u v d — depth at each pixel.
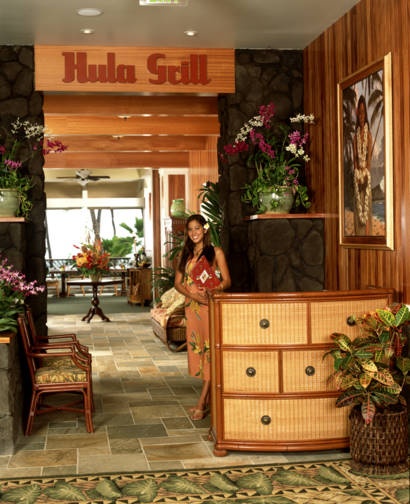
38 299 6.51
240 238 6.75
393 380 4.11
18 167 6.39
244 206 6.75
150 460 4.52
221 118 7.00
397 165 4.69
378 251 5.04
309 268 6.23
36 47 6.38
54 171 17.67
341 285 5.80
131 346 9.40
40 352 5.66
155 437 5.04
